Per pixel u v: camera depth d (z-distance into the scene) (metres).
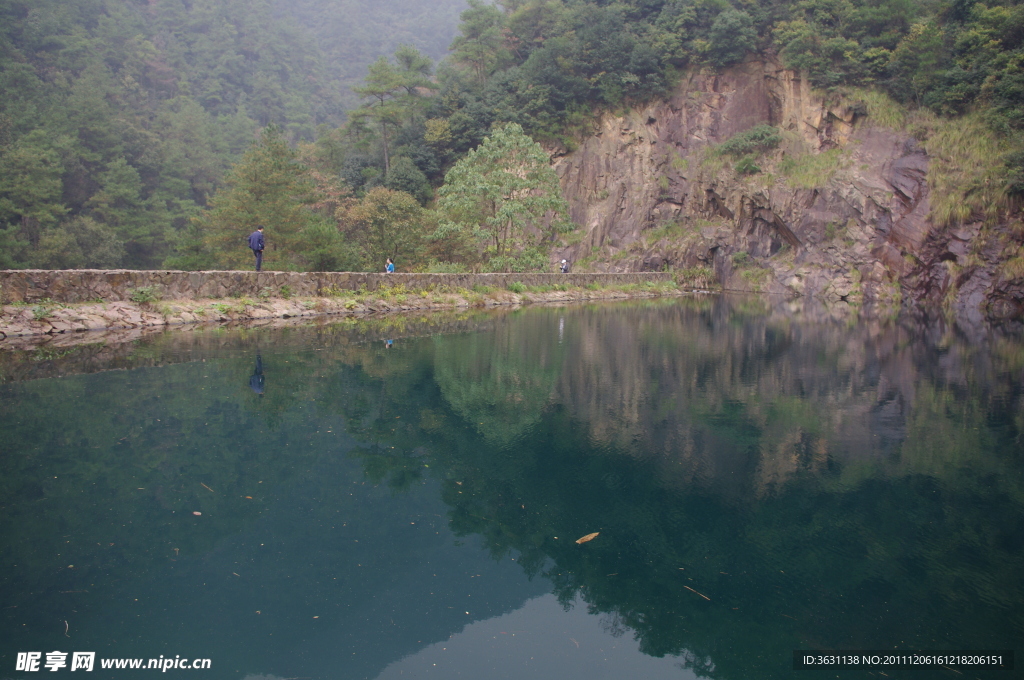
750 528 5.54
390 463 7.11
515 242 38.56
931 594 4.45
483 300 29.36
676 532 5.49
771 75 44.84
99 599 4.29
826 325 22.72
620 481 6.64
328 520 5.64
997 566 4.82
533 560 5.04
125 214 58.38
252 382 10.62
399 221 34.00
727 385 11.73
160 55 104.62
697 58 47.47
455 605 4.36
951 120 34.16
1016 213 28.58
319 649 3.86
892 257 34.09
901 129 36.50
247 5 135.62
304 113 114.50
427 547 5.20
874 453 7.62
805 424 8.97
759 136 42.56
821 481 6.64
